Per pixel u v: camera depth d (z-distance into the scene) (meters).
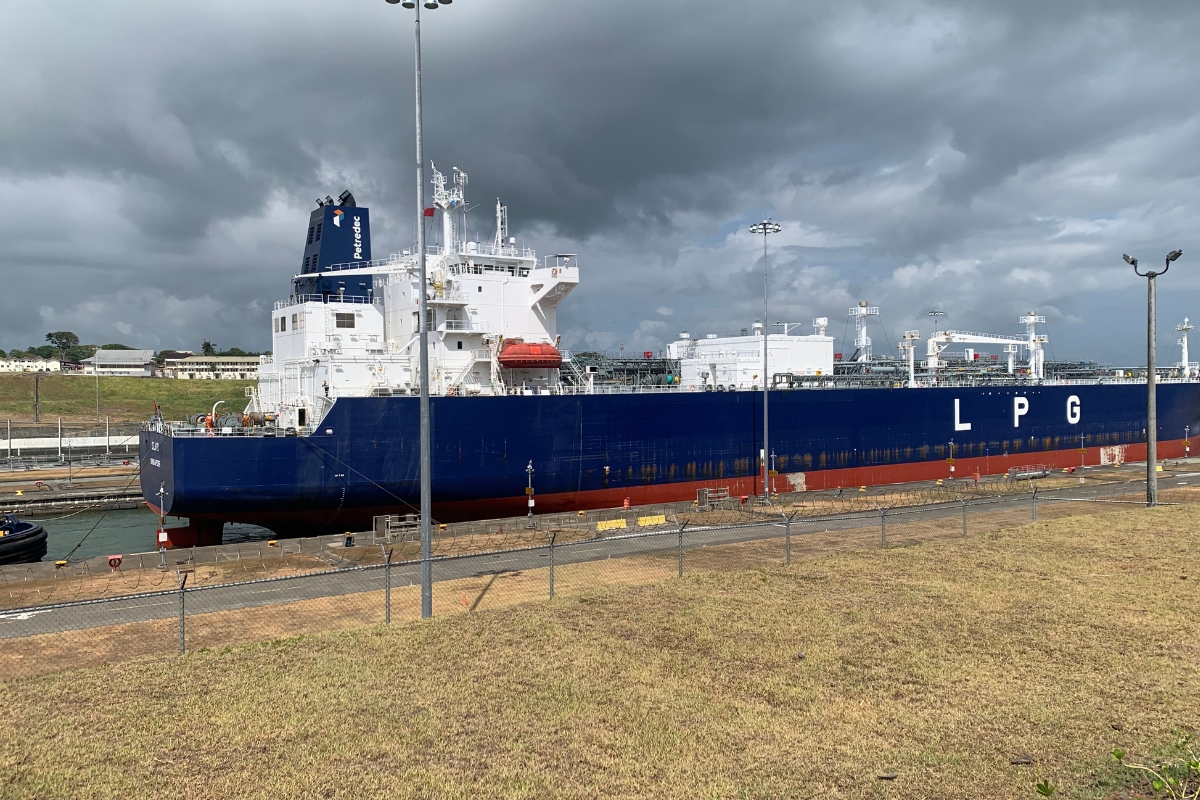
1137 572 21.89
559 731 11.70
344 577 23.69
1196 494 40.34
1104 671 13.98
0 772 10.52
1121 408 66.62
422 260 18.59
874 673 14.02
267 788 9.95
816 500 41.25
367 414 33.12
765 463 40.94
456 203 41.94
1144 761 10.32
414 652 15.57
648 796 9.64
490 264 43.53
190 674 14.41
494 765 10.57
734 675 14.05
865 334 67.44
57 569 25.33
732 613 18.06
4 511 53.44
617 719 12.13
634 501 41.38
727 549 27.45
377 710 12.59
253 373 198.38
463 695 13.21
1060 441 61.84
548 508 39.00
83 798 9.76
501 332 41.12
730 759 10.67
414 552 27.75
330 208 42.53
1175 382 73.50
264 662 15.08
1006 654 14.98
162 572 25.02
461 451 35.47
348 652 15.63
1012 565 22.97
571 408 38.59
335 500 33.31
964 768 10.24
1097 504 37.56
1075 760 10.45
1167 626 16.67
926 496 42.62
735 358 56.50
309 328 38.84
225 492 31.20
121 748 11.22
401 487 34.28
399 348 41.00
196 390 138.38
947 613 17.86
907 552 25.23
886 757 10.65
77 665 15.70
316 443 32.31
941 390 54.12
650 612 18.25
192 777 10.30
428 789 9.88
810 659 14.82
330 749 11.14
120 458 81.69
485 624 17.47
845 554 25.33
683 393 42.56
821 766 10.39
